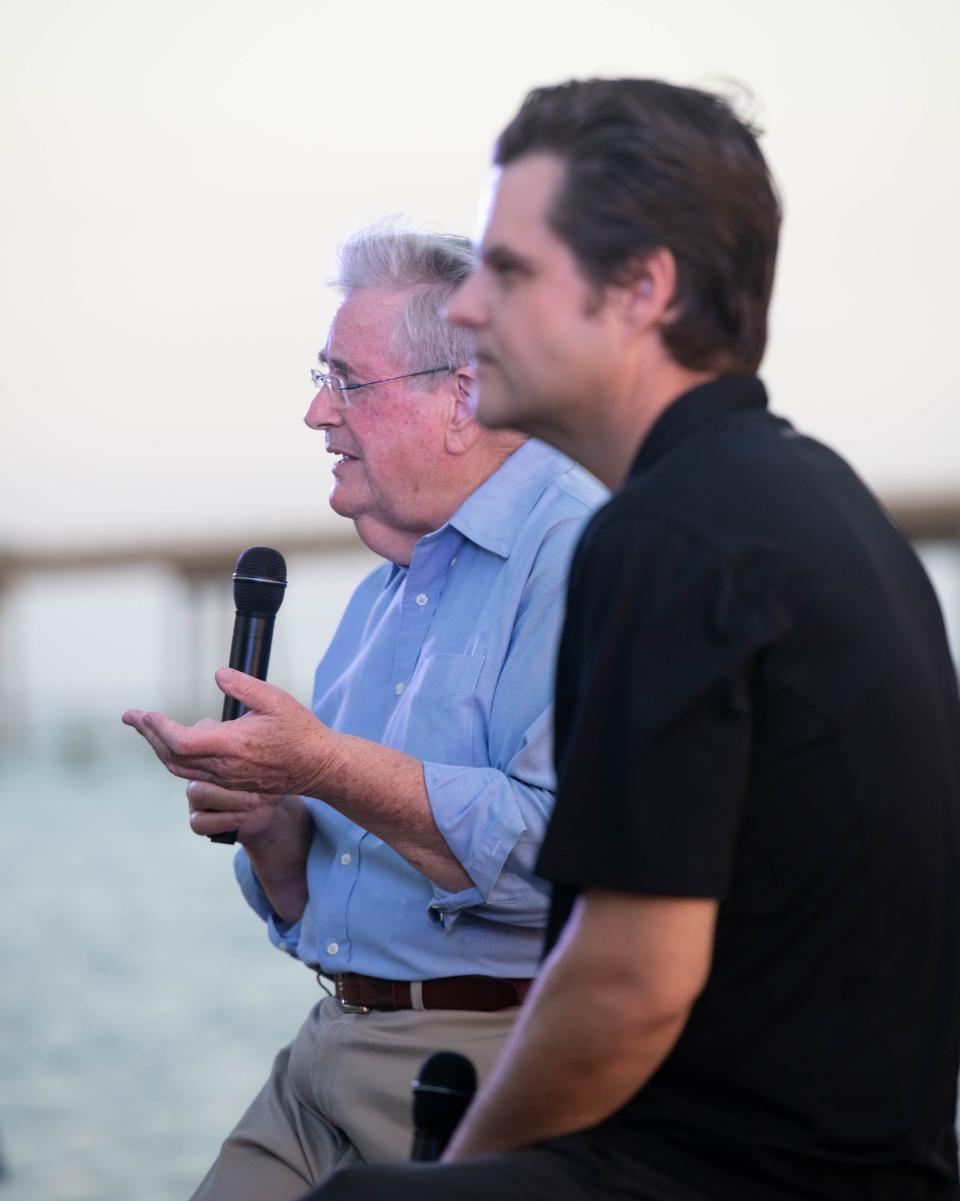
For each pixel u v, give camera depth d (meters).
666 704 3.61
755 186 3.96
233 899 29.00
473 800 5.96
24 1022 19.81
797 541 3.74
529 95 4.11
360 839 6.46
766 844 3.73
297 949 7.11
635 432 4.05
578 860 3.66
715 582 3.65
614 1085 3.71
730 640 3.61
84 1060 17.91
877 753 3.73
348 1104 6.16
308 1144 6.45
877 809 3.72
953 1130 4.04
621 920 3.64
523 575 6.38
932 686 3.91
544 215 3.94
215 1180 6.50
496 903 6.02
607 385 4.01
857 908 3.74
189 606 48.09
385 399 6.50
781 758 3.69
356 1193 3.74
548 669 6.21
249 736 5.78
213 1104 16.05
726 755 3.62
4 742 52.16
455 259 6.59
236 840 6.82
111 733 53.41
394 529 6.78
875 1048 3.77
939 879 3.86
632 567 3.73
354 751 5.94
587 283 3.93
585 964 3.67
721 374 4.06
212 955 23.97
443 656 6.41
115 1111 15.71
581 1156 3.87
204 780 5.89
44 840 36.66
